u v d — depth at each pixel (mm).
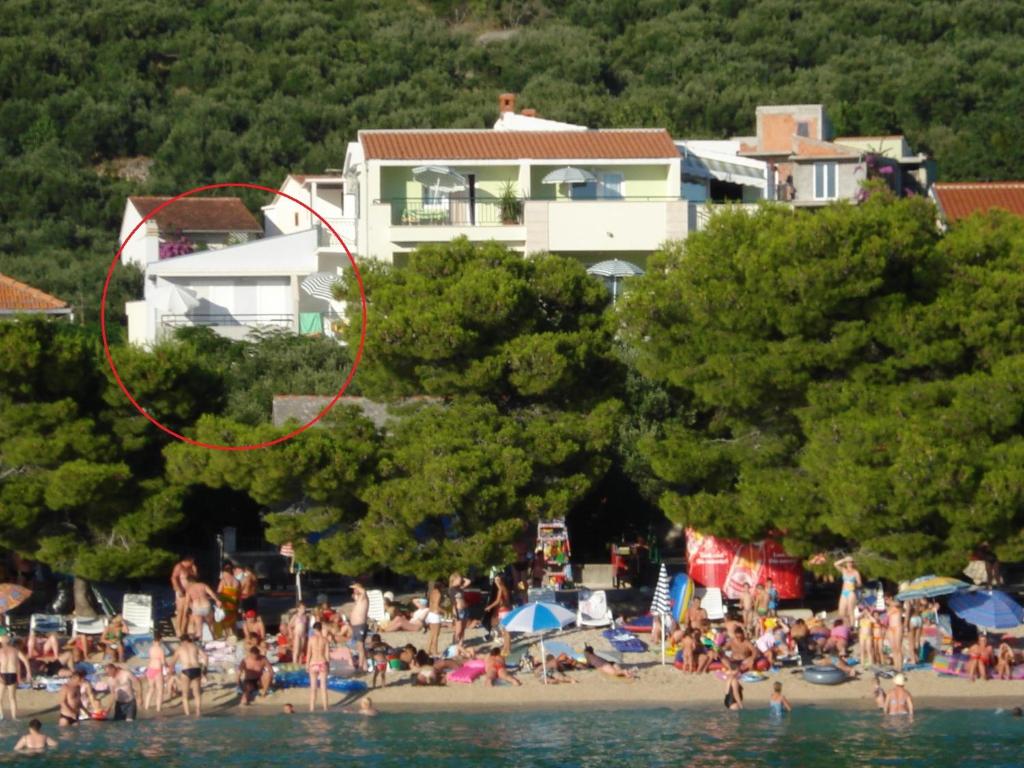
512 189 131125
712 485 85938
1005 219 88312
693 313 84812
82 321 160250
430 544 82000
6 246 198750
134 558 82500
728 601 86062
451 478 80250
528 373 85062
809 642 79375
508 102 160250
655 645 80375
